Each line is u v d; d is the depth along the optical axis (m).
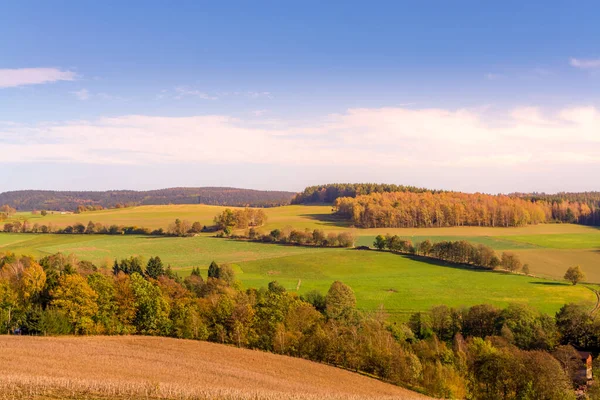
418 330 78.88
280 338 62.09
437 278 113.06
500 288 103.56
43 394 33.91
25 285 67.81
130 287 67.50
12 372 39.88
